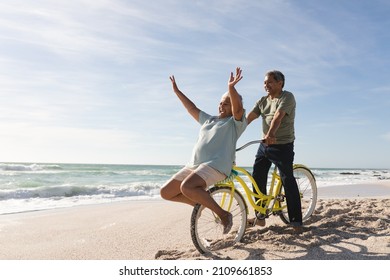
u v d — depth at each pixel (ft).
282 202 15.08
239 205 12.85
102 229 16.49
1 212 21.83
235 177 12.66
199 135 12.28
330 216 16.48
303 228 14.07
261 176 14.55
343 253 11.19
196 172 11.15
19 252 12.94
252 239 12.99
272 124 13.16
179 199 12.21
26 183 55.11
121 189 41.60
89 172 91.50
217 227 14.55
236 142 12.11
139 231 15.90
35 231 16.22
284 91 13.89
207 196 11.11
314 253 11.31
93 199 32.01
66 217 19.80
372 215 16.25
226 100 12.21
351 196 31.27
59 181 62.23
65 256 12.40
